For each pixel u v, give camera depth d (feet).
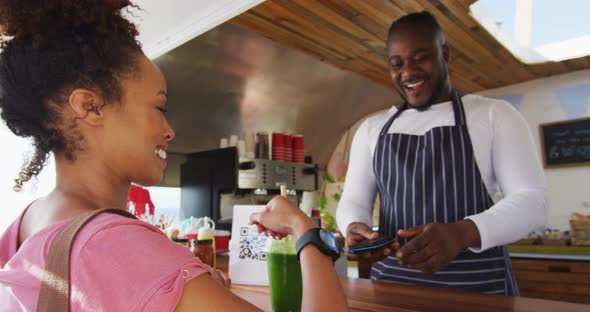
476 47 9.27
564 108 11.96
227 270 4.65
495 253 4.22
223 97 9.24
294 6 6.83
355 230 4.32
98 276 1.44
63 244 1.52
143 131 1.94
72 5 1.80
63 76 1.79
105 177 1.93
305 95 10.75
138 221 1.64
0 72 1.87
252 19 7.23
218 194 8.93
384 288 3.67
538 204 3.93
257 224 2.49
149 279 1.41
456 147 4.52
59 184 1.94
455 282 4.17
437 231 3.54
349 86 11.24
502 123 4.38
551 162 12.17
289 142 10.53
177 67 7.89
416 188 4.63
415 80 4.78
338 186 13.65
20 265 1.61
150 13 6.30
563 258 10.25
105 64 1.82
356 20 7.45
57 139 1.88
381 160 4.99
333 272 1.99
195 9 6.24
